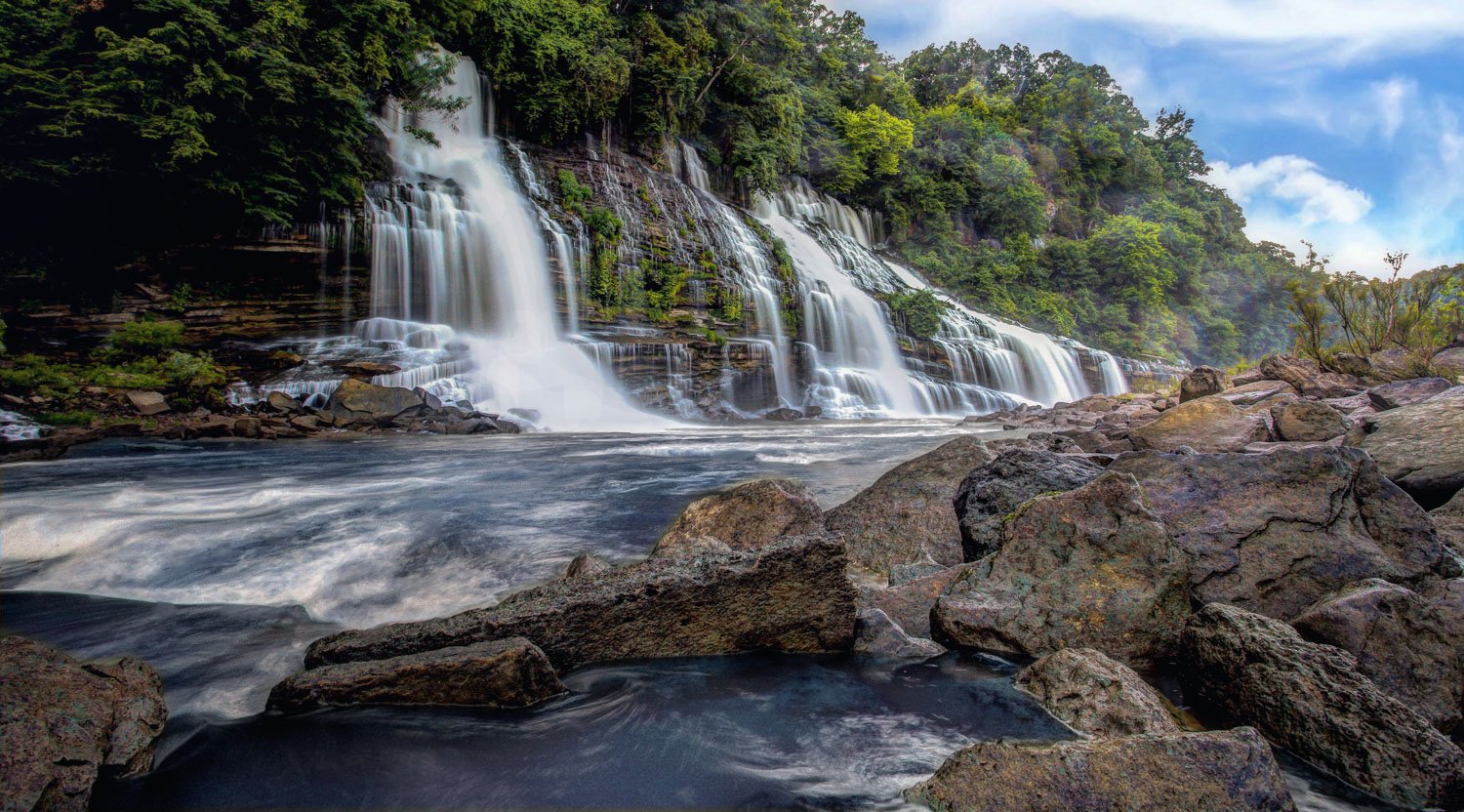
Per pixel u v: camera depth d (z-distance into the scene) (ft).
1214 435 28.73
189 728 11.89
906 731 11.51
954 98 295.89
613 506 28.68
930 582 16.92
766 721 11.96
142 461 45.96
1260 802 8.67
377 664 12.75
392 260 88.38
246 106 74.43
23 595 18.95
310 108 79.92
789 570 14.87
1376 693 10.34
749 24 156.25
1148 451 18.54
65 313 71.56
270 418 64.85
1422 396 33.45
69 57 71.61
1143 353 210.18
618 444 57.36
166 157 69.82
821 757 10.82
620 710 12.43
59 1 69.97
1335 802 9.52
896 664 14.26
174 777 10.51
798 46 180.65
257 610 17.78
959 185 220.23
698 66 148.46
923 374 139.64
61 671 11.16
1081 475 18.92
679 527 19.71
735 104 161.58
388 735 11.64
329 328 84.23
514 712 12.30
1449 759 9.47
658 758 10.89
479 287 96.84
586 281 108.88
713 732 11.64
